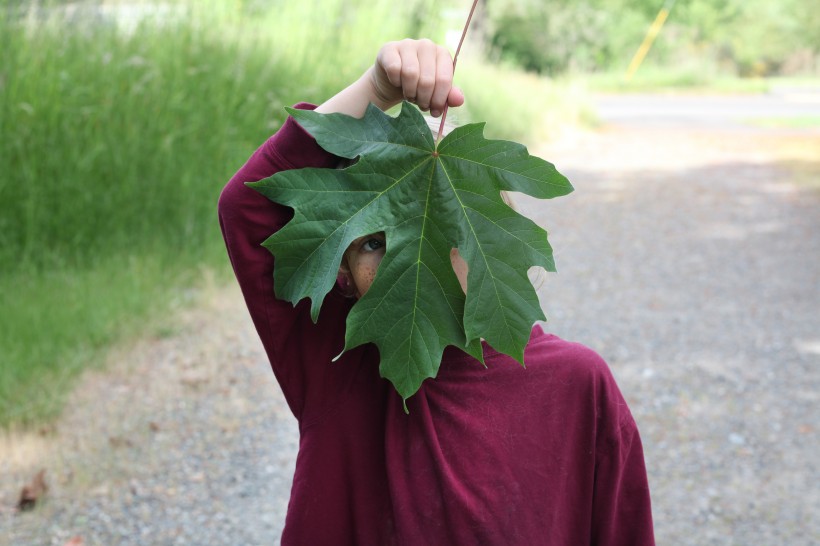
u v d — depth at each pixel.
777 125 15.03
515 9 22.61
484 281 1.04
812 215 8.19
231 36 6.61
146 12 6.19
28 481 3.09
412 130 1.06
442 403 1.23
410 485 1.22
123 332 4.17
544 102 13.55
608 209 8.50
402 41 1.12
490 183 1.04
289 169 1.14
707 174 10.28
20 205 4.79
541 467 1.22
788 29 27.59
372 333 1.05
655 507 3.30
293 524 1.26
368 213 1.05
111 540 2.84
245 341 4.28
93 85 5.22
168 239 5.26
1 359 3.63
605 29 26.11
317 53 7.35
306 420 1.28
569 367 1.25
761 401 4.21
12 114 4.84
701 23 27.73
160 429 3.47
